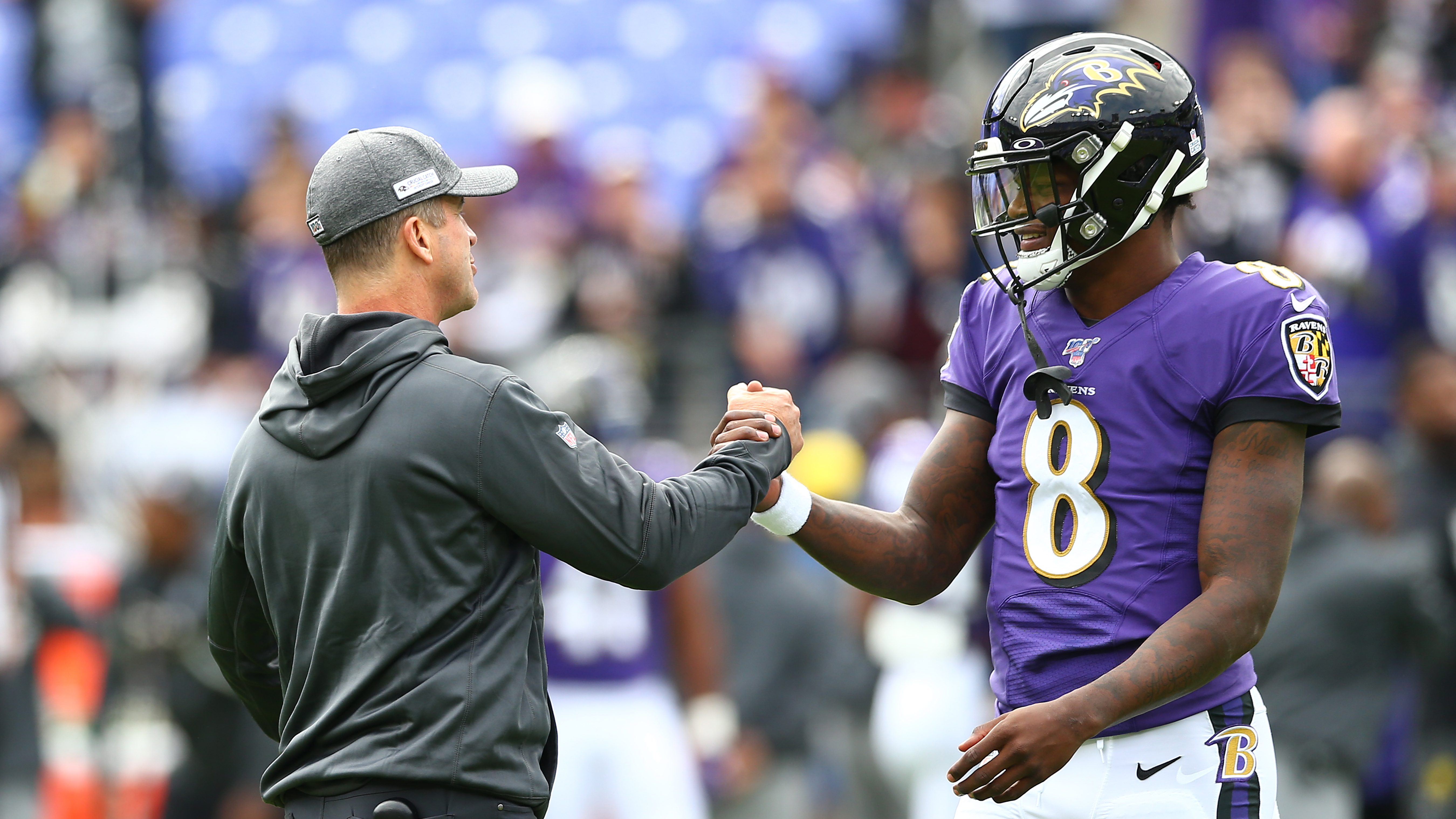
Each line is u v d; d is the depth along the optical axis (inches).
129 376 1312.7
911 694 866.8
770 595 905.5
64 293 1365.7
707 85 1712.6
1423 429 892.6
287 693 410.9
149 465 937.5
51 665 840.9
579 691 778.8
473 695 390.6
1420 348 977.5
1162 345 386.9
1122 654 385.1
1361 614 772.6
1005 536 407.2
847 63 1673.2
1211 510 376.8
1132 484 386.6
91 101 1615.4
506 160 1457.9
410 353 402.0
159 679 834.8
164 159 1633.9
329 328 401.4
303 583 403.5
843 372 1130.0
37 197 1429.6
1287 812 773.9
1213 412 382.9
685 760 791.1
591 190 1321.4
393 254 412.2
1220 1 1354.6
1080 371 394.9
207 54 1827.0
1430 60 1354.6
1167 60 399.9
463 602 395.5
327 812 392.5
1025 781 357.4
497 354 1101.7
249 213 1390.3
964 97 1512.1
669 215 1550.2
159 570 851.4
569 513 394.6
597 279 1178.6
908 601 430.3
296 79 1793.8
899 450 901.2
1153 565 384.5
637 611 785.6
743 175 1323.8
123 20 1731.1
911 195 1236.5
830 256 1210.6
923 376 1166.3
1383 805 844.6
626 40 1756.9
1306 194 1082.1
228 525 421.7
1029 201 389.4
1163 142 385.7
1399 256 1033.5
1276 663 781.9
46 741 831.7
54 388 1286.9
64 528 942.4
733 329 1182.9
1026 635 398.6
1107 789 388.2
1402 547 797.9
